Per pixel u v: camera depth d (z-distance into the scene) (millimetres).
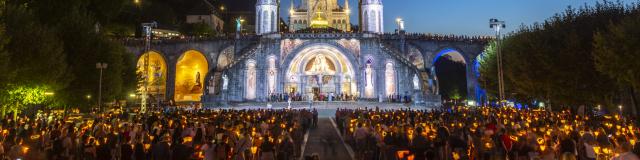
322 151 18297
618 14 25203
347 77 58406
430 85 49438
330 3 103875
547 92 28703
